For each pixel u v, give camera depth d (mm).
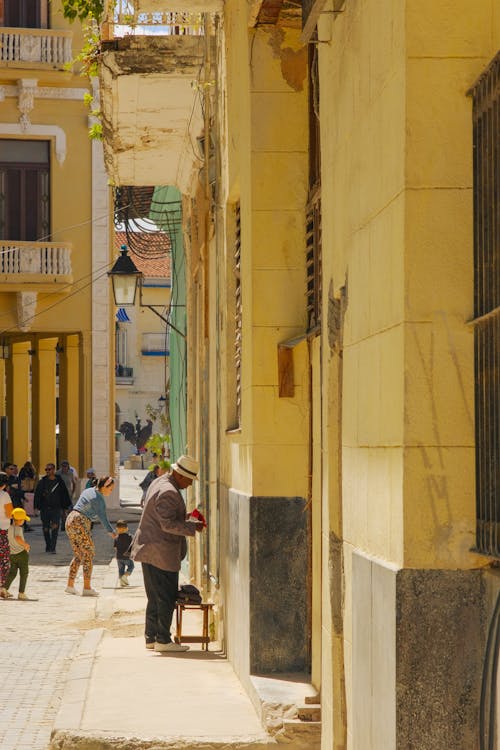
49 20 47000
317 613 11383
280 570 12242
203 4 15312
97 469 48062
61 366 50438
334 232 8461
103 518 25078
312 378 11938
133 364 106188
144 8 15477
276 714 10594
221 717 11391
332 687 8359
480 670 5883
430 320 6012
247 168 12719
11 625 20281
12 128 46688
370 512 6906
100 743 10539
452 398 5984
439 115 6047
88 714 11609
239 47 13695
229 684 13164
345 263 7961
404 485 5965
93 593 24734
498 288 5590
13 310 47406
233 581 14242
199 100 18531
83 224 47500
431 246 6031
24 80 46562
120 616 21141
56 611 22219
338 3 8172
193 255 23000
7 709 13508
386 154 6512
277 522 12234
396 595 5938
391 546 6281
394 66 6320
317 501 11453
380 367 6633
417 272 6023
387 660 6176
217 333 17188
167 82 18125
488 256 5734
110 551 35375
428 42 6051
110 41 17766
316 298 11602
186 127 20484
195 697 12422
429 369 6004
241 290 13727
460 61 6051
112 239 47875
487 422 5746
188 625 18625
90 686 13109
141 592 25219
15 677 15422
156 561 15758
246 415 12891
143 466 103312
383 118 6609
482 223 5828
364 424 7137
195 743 10406
